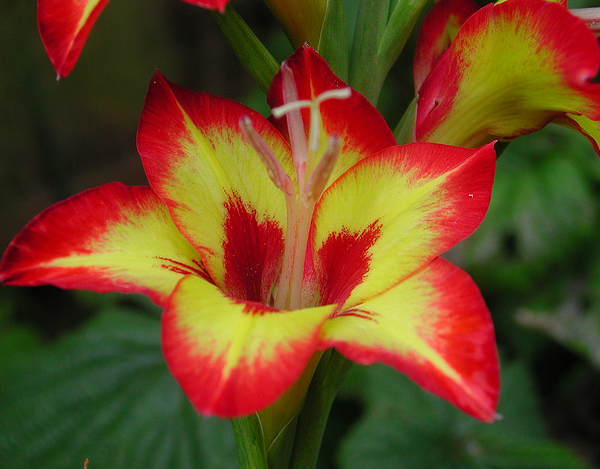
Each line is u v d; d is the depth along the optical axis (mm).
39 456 429
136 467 425
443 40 313
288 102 285
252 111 293
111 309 476
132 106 961
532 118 292
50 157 865
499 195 563
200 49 1025
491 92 290
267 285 302
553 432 630
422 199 282
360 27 303
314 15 299
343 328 266
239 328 259
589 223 556
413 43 591
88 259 273
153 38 983
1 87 807
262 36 988
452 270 271
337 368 296
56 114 869
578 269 576
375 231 285
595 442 623
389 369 511
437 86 295
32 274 267
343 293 286
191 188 286
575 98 280
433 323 264
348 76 307
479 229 556
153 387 445
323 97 274
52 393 444
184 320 259
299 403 285
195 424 434
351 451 479
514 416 512
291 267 292
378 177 286
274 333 259
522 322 572
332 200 289
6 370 488
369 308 273
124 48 952
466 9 311
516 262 553
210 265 284
